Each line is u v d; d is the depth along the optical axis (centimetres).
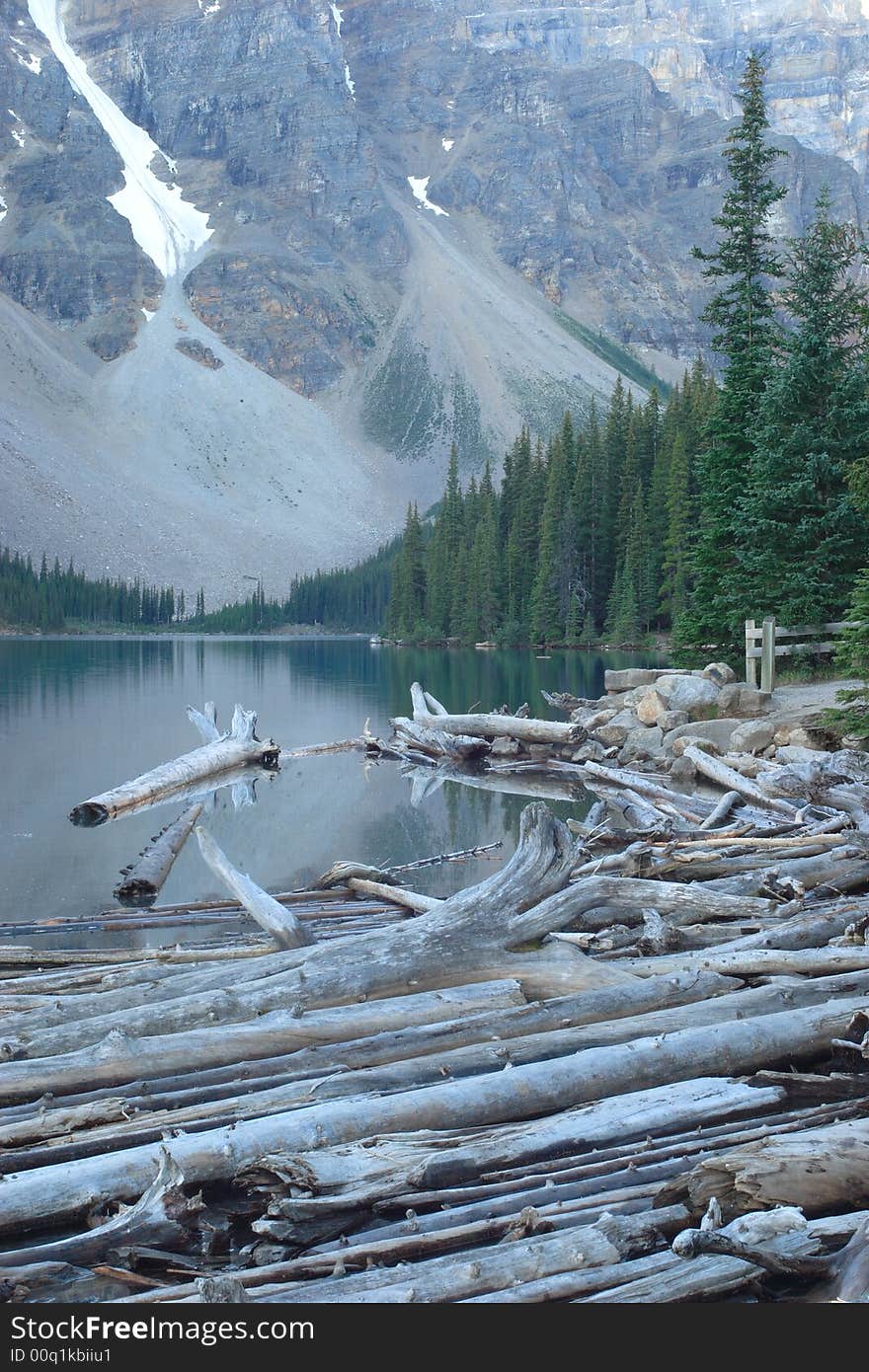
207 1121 574
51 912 1156
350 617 19488
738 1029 666
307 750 2758
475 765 2503
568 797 1991
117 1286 461
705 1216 467
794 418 2770
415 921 821
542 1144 545
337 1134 554
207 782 2189
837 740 1978
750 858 1221
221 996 732
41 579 16738
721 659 2966
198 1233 496
